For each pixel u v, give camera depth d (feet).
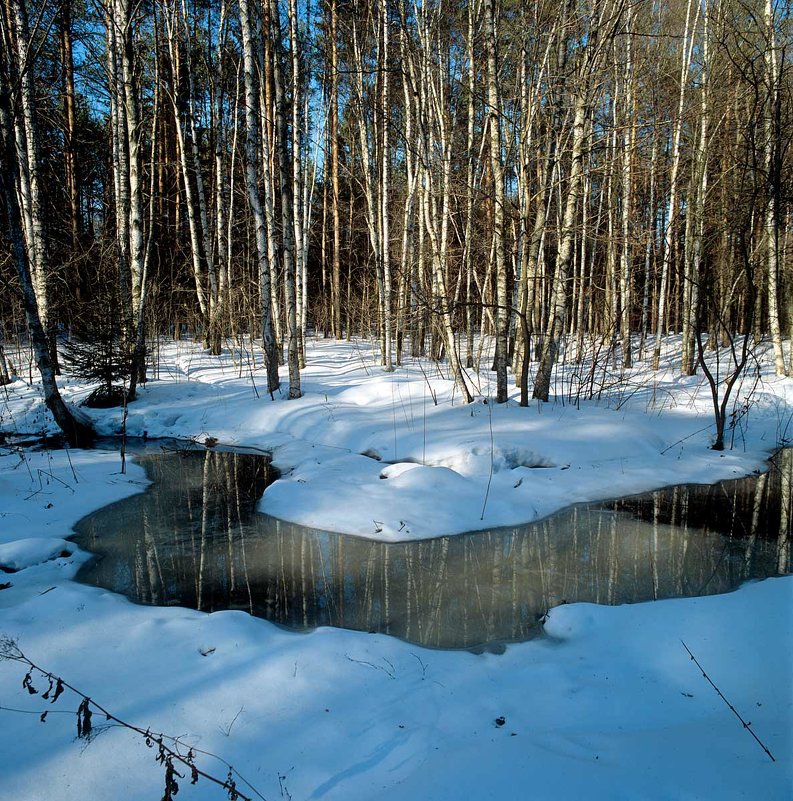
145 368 44.88
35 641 13.29
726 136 41.47
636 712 10.88
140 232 40.04
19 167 45.32
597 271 67.36
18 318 47.47
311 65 55.77
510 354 52.24
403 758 9.63
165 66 63.21
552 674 12.23
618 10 28.27
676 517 22.72
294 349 37.78
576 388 41.19
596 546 20.08
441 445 27.96
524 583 17.39
